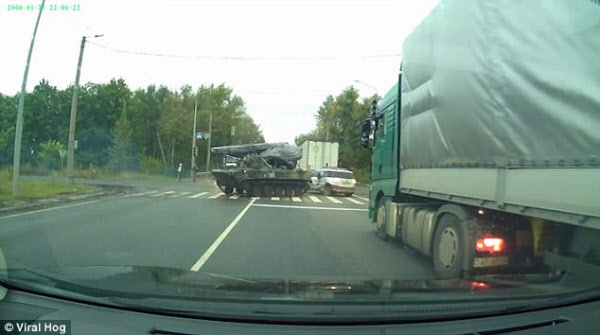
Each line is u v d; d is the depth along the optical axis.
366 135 10.30
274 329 2.25
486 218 5.04
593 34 3.06
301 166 33.47
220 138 61.88
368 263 6.66
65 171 37.78
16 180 17.00
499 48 4.29
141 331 2.25
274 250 7.53
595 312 2.89
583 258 3.67
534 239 4.48
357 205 19.14
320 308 2.41
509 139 4.11
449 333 2.36
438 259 5.82
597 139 3.02
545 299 2.84
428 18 6.20
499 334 2.45
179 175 39.09
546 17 3.58
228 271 5.88
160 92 62.50
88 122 59.34
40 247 7.27
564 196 3.36
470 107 4.86
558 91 3.44
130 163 47.34
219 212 13.96
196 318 2.33
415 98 6.76
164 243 7.89
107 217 11.78
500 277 3.52
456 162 5.25
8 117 57.19
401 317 2.40
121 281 2.82
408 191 7.14
